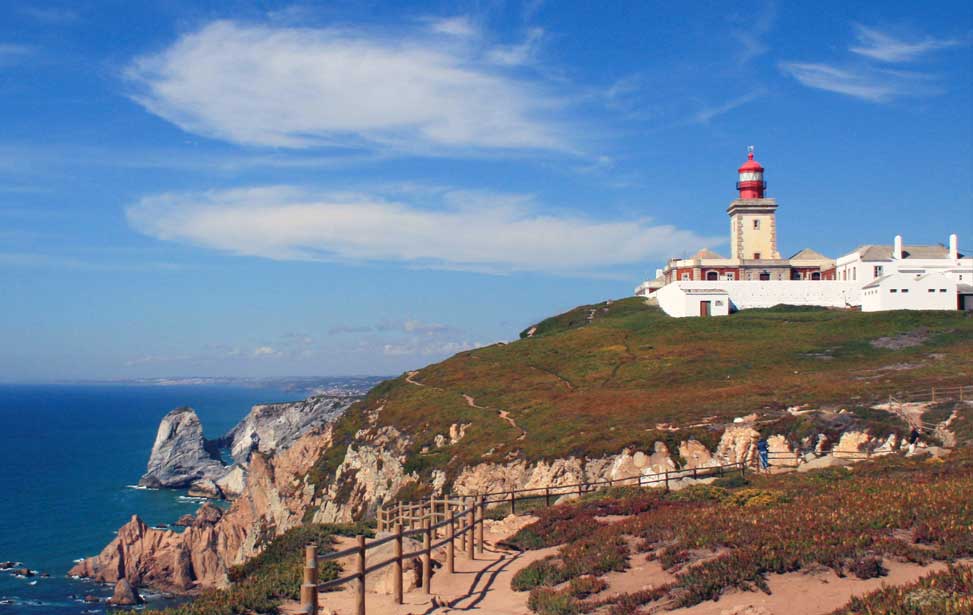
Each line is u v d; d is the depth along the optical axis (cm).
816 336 9894
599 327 11981
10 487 15088
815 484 3456
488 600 2119
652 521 2678
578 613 1912
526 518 3412
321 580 2358
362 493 7944
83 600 7700
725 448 5697
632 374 9094
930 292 10831
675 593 1902
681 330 10988
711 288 12300
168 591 8256
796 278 13312
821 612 1678
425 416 8481
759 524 2345
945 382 6569
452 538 2439
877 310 10956
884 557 1967
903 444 5184
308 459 9600
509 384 9456
